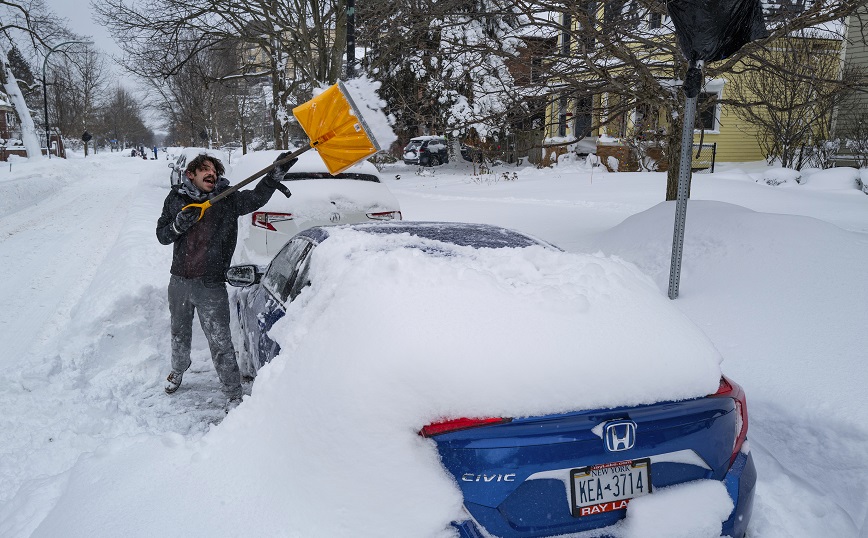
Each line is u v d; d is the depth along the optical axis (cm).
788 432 374
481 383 206
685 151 546
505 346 216
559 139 2419
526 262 281
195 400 446
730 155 2236
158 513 232
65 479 295
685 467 223
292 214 638
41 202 1939
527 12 664
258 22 2203
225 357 432
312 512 210
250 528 215
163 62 2242
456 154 3000
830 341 449
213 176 415
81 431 390
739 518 226
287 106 2720
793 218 633
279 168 422
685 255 641
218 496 236
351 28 1071
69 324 629
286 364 265
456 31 797
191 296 424
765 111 1888
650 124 1516
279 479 228
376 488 203
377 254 280
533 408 204
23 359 510
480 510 200
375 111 393
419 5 725
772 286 541
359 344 227
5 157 4491
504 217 1182
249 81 3228
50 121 7094
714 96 802
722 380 245
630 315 243
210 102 5159
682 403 221
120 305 574
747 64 785
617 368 218
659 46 711
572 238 885
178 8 2088
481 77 780
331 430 215
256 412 264
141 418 413
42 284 838
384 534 198
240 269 407
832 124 1877
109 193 2245
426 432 204
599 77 746
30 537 246
